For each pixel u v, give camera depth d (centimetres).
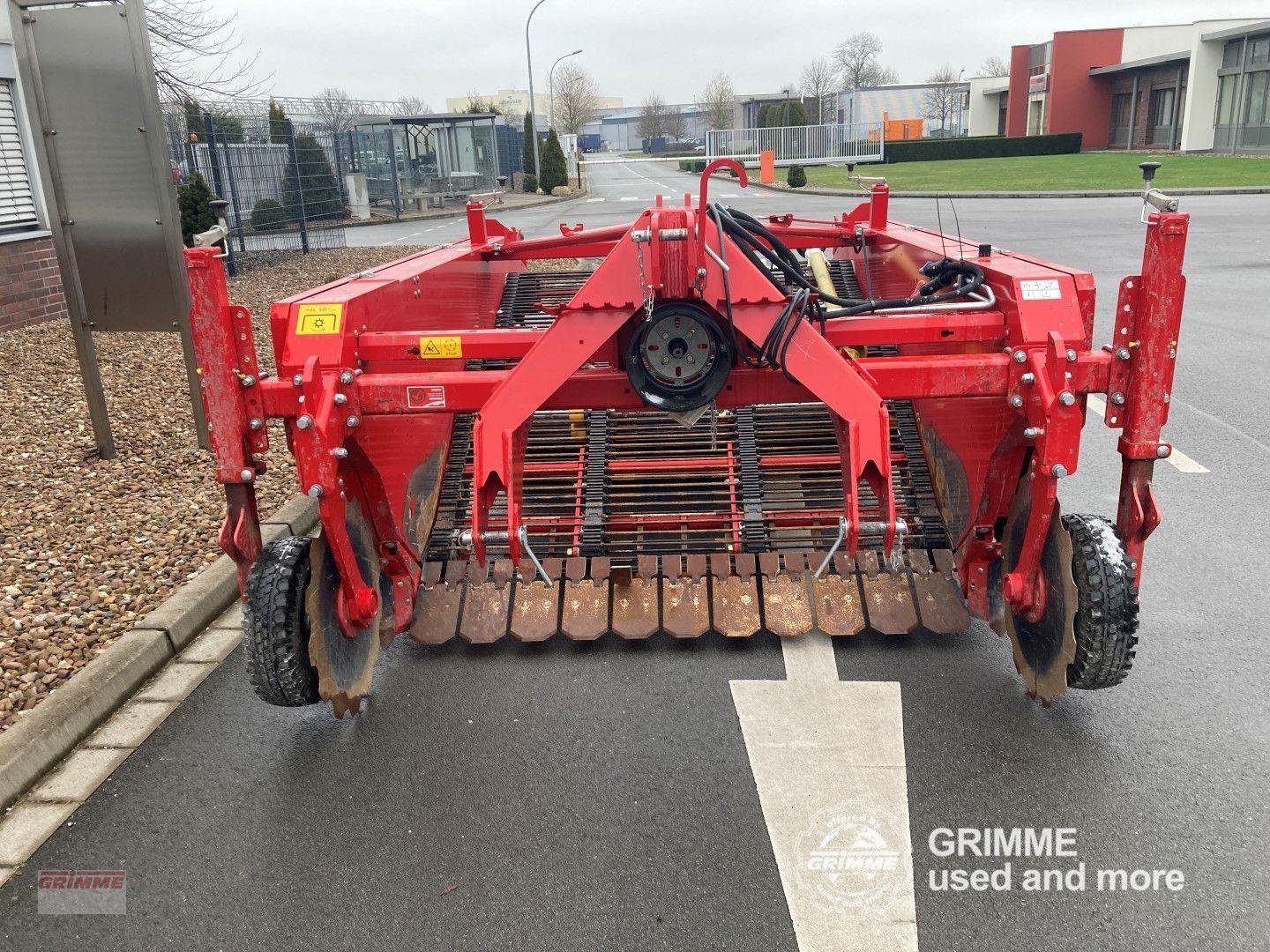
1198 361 866
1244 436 657
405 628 397
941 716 351
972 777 316
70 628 420
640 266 310
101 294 605
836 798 310
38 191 1060
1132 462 324
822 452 480
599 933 260
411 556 412
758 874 279
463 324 560
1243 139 3972
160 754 348
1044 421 317
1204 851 281
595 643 412
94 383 616
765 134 4584
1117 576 313
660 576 424
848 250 689
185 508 552
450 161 3350
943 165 4281
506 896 274
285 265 1666
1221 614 420
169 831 306
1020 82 5909
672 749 338
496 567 426
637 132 12688
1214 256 1470
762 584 420
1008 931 255
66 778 335
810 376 316
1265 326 1005
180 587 455
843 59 8419
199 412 641
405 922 266
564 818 305
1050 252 1474
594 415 502
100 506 553
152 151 575
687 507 454
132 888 283
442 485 461
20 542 504
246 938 263
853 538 305
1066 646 321
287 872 287
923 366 327
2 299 998
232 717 370
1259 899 263
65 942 264
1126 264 1355
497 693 379
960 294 370
